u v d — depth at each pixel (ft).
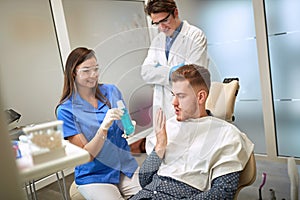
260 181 6.11
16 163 1.39
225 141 3.21
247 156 3.24
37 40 7.05
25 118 6.71
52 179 4.14
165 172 3.42
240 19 7.30
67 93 3.67
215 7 7.60
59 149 2.11
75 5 7.77
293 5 6.46
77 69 3.64
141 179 3.66
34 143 2.00
